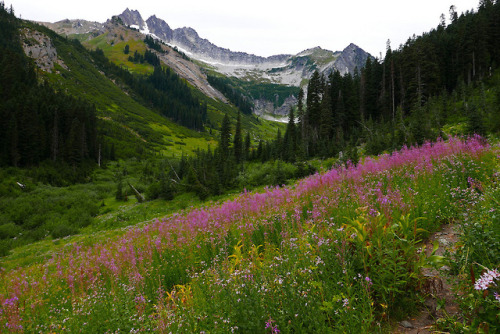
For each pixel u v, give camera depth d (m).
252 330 2.95
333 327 2.97
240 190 34.44
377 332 2.86
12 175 53.09
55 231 28.52
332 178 10.36
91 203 41.94
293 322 2.93
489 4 80.06
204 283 4.82
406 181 8.27
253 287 3.53
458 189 5.83
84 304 5.84
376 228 3.65
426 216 5.13
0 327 5.32
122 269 7.93
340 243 3.87
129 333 4.05
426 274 3.83
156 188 39.19
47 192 47.41
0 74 84.50
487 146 9.95
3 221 33.69
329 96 65.25
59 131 72.62
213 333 3.12
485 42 62.25
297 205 8.11
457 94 52.94
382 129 47.53
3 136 59.78
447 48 68.38
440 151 10.27
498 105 28.91
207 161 44.62
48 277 10.44
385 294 3.31
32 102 71.00
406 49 64.75
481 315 2.33
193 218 10.48
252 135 193.50
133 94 191.00
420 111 40.56
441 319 2.75
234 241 7.03
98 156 82.12
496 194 4.61
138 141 114.00
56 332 4.96
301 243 4.41
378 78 73.38
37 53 148.62
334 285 3.30
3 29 144.50
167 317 3.77
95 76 181.00
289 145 50.97
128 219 30.78
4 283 10.11
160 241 9.20
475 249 3.18
